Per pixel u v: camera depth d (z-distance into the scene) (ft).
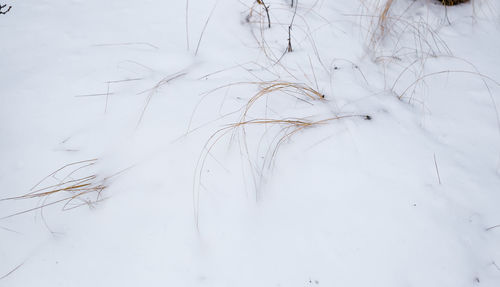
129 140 6.02
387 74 7.77
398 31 9.06
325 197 5.35
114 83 6.98
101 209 5.22
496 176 5.76
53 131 6.13
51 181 5.48
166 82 7.11
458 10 9.74
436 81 7.62
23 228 4.98
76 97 6.68
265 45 8.27
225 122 6.29
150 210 5.19
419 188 5.49
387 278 4.60
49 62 7.34
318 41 8.44
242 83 7.14
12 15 8.54
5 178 5.47
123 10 8.83
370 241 4.90
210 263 4.70
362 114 6.59
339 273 4.62
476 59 8.18
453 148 6.15
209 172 5.59
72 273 4.58
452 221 5.15
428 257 4.80
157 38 8.08
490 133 6.46
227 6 9.01
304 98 6.95
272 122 6.29
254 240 4.91
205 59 7.75
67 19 8.50
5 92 6.66
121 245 4.84
